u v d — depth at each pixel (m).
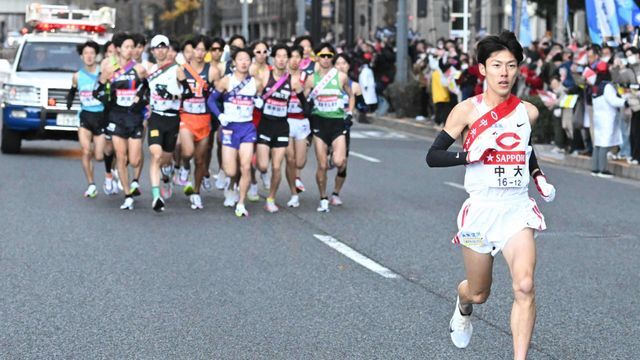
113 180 24.88
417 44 56.81
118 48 22.64
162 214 22.12
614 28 33.78
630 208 24.36
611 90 31.06
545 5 54.19
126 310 13.86
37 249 17.97
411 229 20.69
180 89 22.22
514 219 10.75
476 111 10.78
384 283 15.72
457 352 12.08
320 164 22.75
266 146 22.38
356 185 27.72
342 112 22.69
